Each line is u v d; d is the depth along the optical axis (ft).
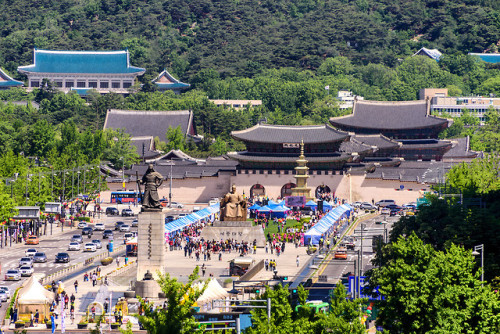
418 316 540.52
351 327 516.32
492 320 535.60
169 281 488.85
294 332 519.60
